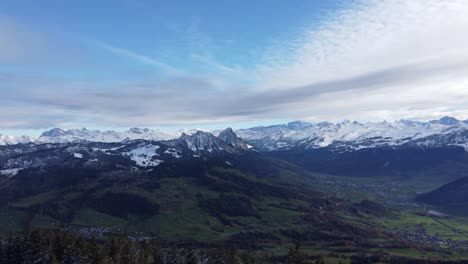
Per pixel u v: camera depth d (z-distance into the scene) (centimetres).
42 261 19688
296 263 19900
